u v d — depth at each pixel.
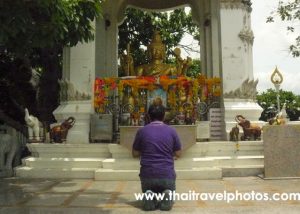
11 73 17.12
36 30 8.21
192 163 10.78
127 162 10.77
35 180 10.60
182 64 15.23
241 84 13.30
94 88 12.93
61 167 11.27
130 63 15.52
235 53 13.43
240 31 13.52
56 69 16.98
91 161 11.16
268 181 10.01
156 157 6.86
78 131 12.38
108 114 12.46
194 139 11.03
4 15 7.45
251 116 13.10
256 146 11.76
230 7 13.61
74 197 8.11
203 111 12.89
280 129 10.40
